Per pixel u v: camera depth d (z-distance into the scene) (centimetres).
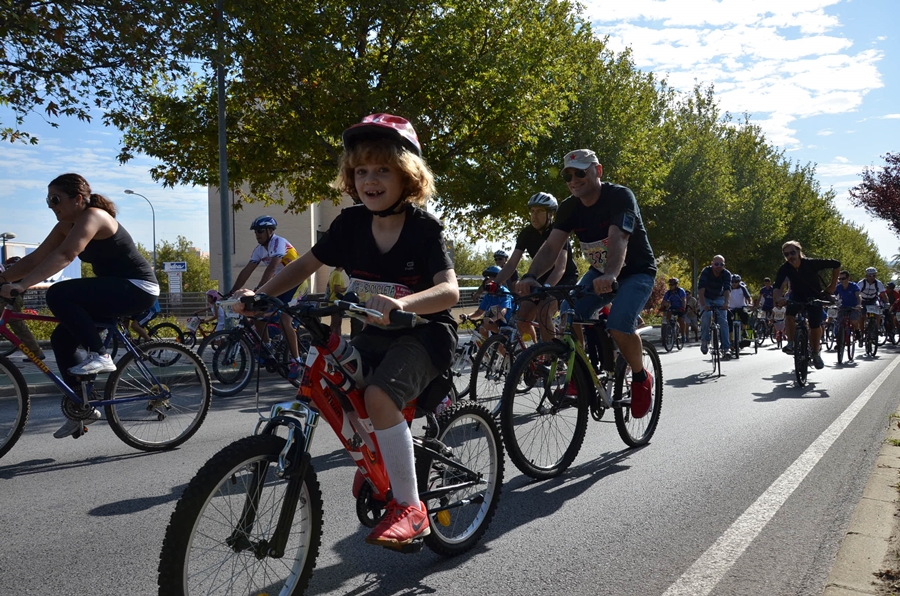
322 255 308
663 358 1562
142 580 319
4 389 514
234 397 904
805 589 310
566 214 528
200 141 1783
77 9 1360
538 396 476
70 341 524
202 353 903
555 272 647
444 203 2280
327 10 1656
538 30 1911
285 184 2141
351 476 491
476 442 362
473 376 746
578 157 504
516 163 2131
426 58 1686
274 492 259
